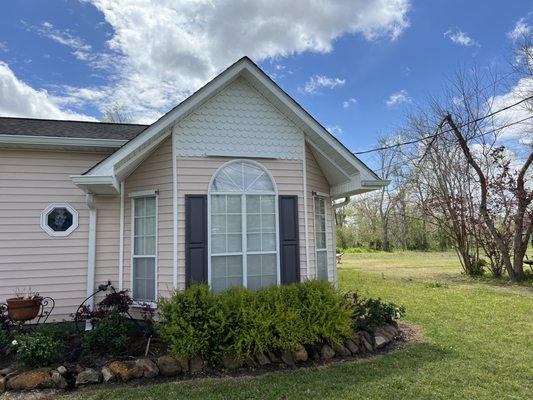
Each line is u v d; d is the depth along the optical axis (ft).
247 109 23.53
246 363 17.72
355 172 25.00
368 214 148.97
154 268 22.62
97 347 18.47
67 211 24.07
